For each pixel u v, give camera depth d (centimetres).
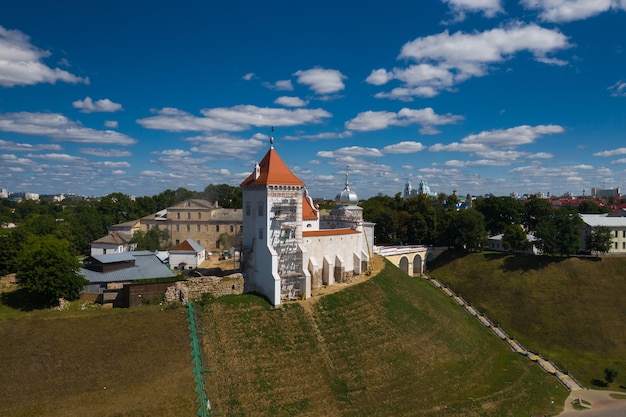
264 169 7319
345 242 8906
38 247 6103
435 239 14412
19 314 5606
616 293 9812
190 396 4803
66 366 4781
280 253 7069
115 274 7025
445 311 9131
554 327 9281
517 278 11050
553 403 6738
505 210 14688
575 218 11325
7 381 4494
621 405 6831
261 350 5822
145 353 5169
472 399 6253
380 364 6391
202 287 6488
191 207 13012
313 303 7075
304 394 5444
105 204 16612
